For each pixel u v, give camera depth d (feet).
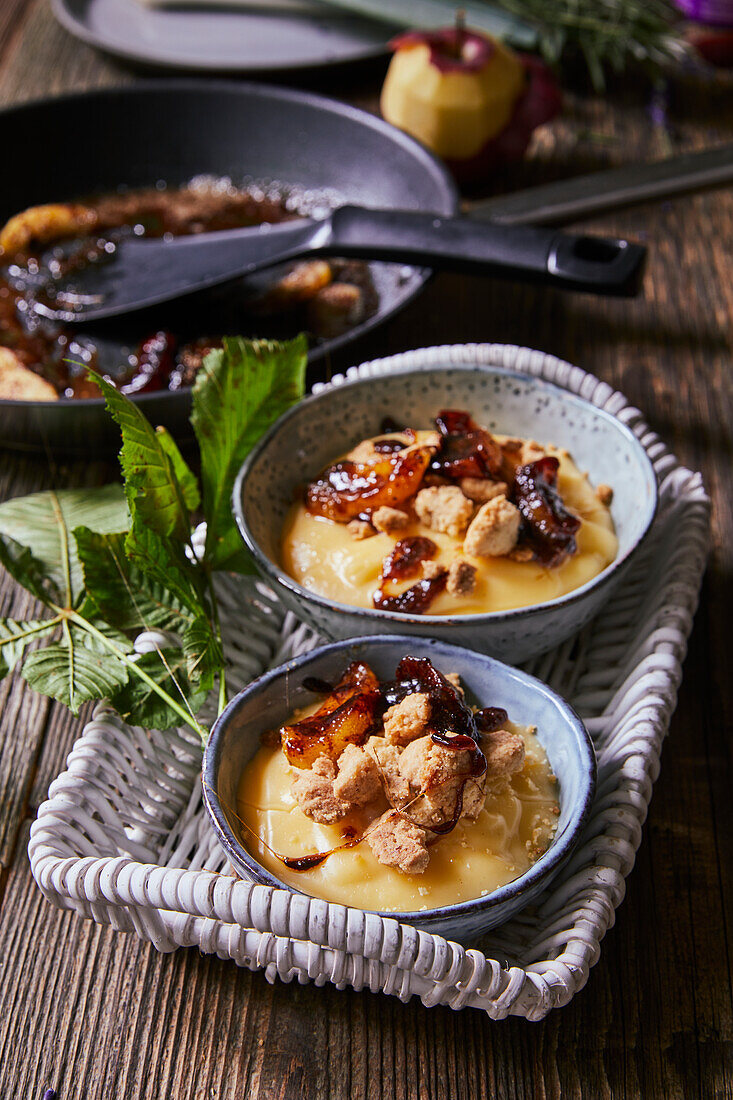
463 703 1.80
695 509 2.06
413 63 2.73
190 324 2.44
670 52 3.00
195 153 2.77
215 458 2.05
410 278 2.52
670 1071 1.74
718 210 2.81
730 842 1.91
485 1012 1.77
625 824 1.78
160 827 1.86
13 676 2.09
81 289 2.49
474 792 1.74
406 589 1.95
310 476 2.12
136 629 2.09
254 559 1.94
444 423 2.08
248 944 1.66
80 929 1.84
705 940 1.83
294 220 2.67
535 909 1.80
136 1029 1.77
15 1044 1.77
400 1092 1.73
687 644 2.11
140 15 3.14
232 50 3.03
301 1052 1.76
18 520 2.07
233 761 1.80
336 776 1.76
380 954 1.62
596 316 2.60
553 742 1.82
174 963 1.81
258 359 2.06
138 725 1.86
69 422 2.21
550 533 1.95
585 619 1.95
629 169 2.47
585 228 2.77
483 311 2.60
